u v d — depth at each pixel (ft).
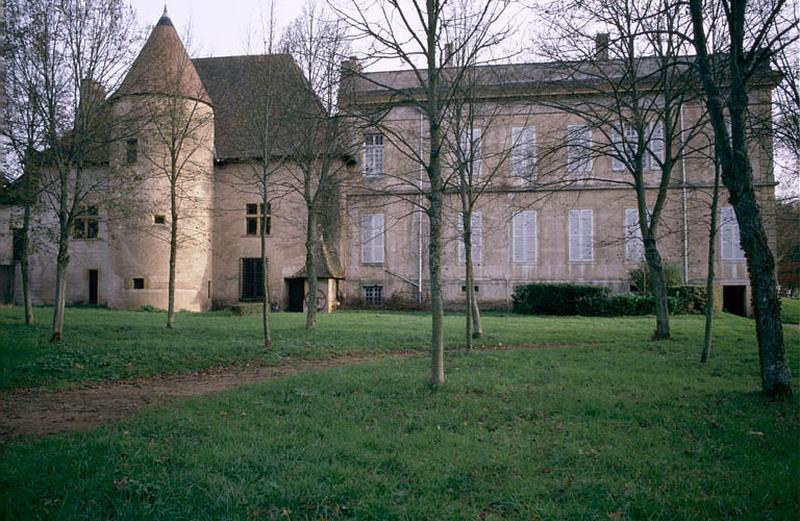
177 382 35.76
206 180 97.45
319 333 57.52
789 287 132.36
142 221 94.22
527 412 25.62
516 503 15.83
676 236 100.53
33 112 46.62
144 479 17.07
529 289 92.68
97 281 106.63
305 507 15.58
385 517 14.93
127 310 91.97
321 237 103.40
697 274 101.24
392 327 64.85
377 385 31.24
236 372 39.42
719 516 15.26
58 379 35.06
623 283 103.76
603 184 104.68
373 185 100.83
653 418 24.70
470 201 48.42
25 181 53.11
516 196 102.89
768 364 28.50
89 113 48.88
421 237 107.76
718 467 18.75
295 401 27.76
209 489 16.56
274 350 46.42
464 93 43.83
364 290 109.29
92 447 19.95
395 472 18.22
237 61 116.26
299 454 19.62
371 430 22.71
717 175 40.34
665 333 55.01
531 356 42.88
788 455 19.89
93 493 16.20
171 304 61.05
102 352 42.06
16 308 85.51
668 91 53.16
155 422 23.85
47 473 17.71
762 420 24.13
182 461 18.70
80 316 71.56
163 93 58.65
